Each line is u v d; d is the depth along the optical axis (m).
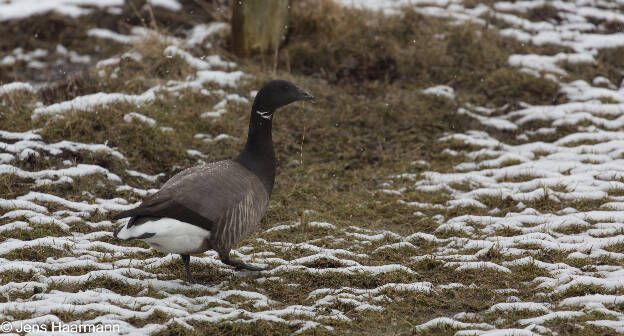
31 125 12.56
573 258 9.19
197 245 7.88
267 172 8.91
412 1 20.00
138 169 12.30
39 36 18.55
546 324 7.33
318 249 9.77
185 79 15.45
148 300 7.65
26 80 16.44
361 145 14.22
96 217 10.46
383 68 16.89
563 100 15.73
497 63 17.11
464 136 14.38
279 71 16.41
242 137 13.94
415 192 12.14
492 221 10.74
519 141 14.38
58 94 14.47
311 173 13.01
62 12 19.36
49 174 11.26
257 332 7.18
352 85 16.33
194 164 12.74
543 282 8.48
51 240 9.28
